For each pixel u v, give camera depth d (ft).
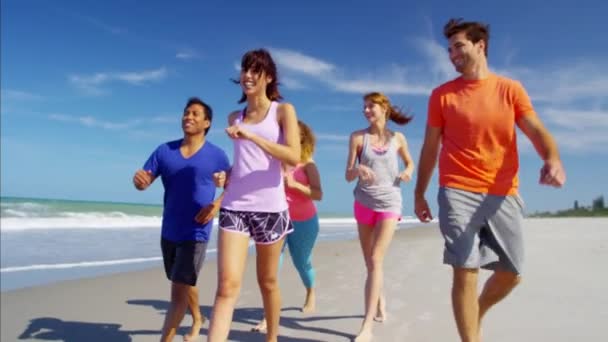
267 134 9.08
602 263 20.68
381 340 10.97
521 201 8.21
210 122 10.78
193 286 10.92
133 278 19.29
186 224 10.08
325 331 11.98
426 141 8.80
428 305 14.19
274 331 9.73
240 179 9.04
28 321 13.17
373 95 12.73
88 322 13.17
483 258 8.11
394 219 12.05
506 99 7.94
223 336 8.23
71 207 87.35
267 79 9.38
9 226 43.50
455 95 8.34
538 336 10.88
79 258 25.40
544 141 7.49
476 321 7.95
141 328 12.70
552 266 19.84
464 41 8.15
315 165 13.19
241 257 8.77
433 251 28.14
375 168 12.24
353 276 19.66
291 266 22.16
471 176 8.07
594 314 12.60
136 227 50.16
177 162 10.36
